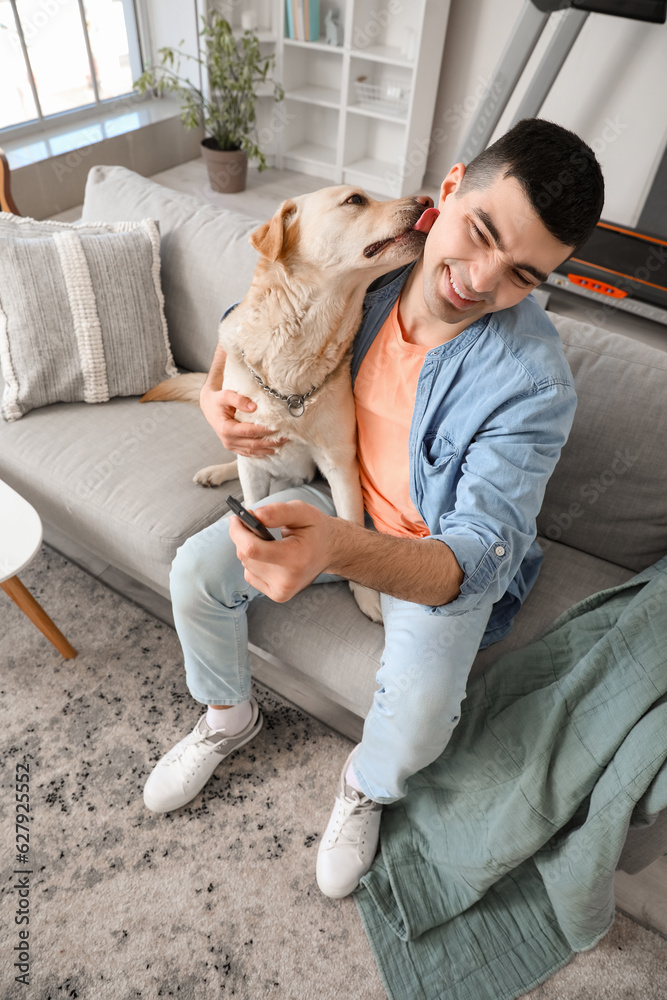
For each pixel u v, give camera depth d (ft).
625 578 4.38
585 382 4.19
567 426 3.20
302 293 3.47
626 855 3.77
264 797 4.34
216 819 4.22
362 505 4.05
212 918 3.81
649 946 3.82
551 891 3.66
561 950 3.76
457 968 3.67
